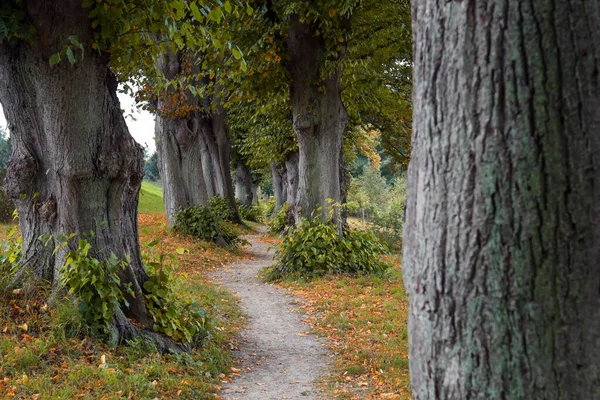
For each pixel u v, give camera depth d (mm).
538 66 1709
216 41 6500
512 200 1736
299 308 9773
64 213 5984
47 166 6047
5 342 4949
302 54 12562
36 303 5695
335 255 12539
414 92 2098
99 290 5660
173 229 18594
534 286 1715
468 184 1816
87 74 5906
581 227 1693
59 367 4938
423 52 2000
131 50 6289
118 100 6379
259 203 52250
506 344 1746
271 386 5770
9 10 5422
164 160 19422
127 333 5895
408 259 2098
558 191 1701
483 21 1777
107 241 6164
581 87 1699
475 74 1800
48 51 5695
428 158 1967
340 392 5480
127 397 4664
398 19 12938
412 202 2098
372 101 16078
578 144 1698
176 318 6539
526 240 1722
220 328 7785
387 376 5977
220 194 28594
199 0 6051
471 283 1809
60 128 5832
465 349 1825
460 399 1838
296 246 12750
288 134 18984
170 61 17266
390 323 8352
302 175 13281
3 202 17656
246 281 12867
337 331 8102
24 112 5938
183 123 18891
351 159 28516
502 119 1750
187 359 6012
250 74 12039
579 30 1700
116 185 6223
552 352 1703
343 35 12273
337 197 13344
